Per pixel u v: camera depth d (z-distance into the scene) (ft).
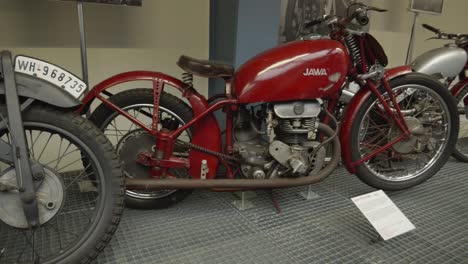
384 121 6.73
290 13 8.36
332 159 5.62
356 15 5.36
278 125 5.35
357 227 5.55
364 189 6.92
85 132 4.07
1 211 3.96
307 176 5.44
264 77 4.97
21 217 4.03
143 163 5.35
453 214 6.07
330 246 5.05
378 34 10.25
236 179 5.23
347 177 7.49
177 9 7.47
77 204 5.86
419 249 5.04
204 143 5.47
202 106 5.31
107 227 4.16
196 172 5.52
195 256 4.73
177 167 5.42
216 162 5.53
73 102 4.00
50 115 3.97
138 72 5.30
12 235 5.00
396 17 10.42
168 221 5.57
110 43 7.05
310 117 5.26
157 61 7.57
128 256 4.68
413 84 6.11
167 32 7.50
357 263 4.70
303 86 5.06
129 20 7.09
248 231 5.36
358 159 6.16
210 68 5.07
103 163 4.14
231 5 6.40
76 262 4.06
